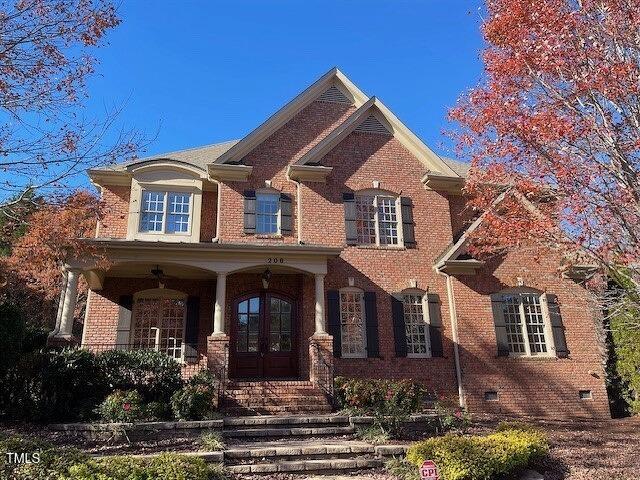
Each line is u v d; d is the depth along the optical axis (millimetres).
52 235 12500
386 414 11305
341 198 17141
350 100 19328
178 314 15984
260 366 15398
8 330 10898
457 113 11250
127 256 13844
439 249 17312
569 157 9852
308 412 13078
